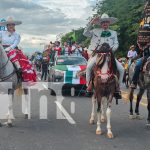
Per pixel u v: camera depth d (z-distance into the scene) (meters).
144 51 12.20
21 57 12.02
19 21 12.10
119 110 15.11
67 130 11.31
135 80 12.76
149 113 11.99
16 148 9.24
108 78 10.41
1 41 12.09
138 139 10.40
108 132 10.49
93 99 12.30
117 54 43.53
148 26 12.03
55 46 27.73
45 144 9.66
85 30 11.70
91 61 11.23
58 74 19.19
